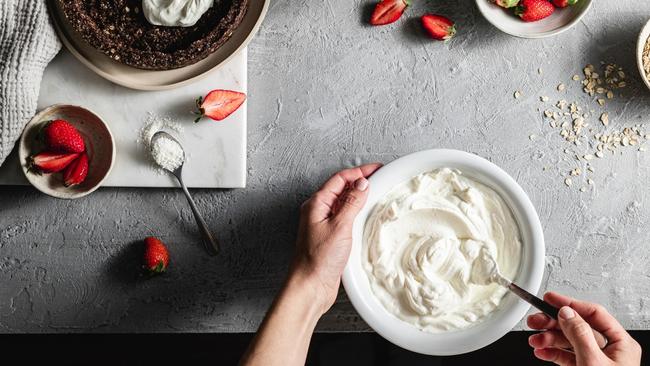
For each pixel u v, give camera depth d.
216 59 1.28
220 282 1.34
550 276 1.37
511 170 1.38
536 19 1.32
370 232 1.24
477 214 1.24
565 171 1.38
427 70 1.36
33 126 1.26
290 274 1.17
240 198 1.35
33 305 1.33
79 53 1.26
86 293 1.33
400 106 1.36
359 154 1.36
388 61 1.36
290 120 1.35
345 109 1.36
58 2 1.24
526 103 1.38
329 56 1.35
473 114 1.37
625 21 1.38
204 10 1.24
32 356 1.60
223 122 1.31
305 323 1.15
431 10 1.35
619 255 1.38
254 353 1.09
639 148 1.38
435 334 1.22
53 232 1.33
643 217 1.38
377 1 1.35
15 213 1.32
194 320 1.34
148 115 1.31
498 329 1.21
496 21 1.32
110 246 1.34
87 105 1.30
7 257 1.32
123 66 1.28
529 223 1.21
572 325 1.00
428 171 1.25
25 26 1.21
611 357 1.08
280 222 1.35
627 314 1.38
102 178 1.25
